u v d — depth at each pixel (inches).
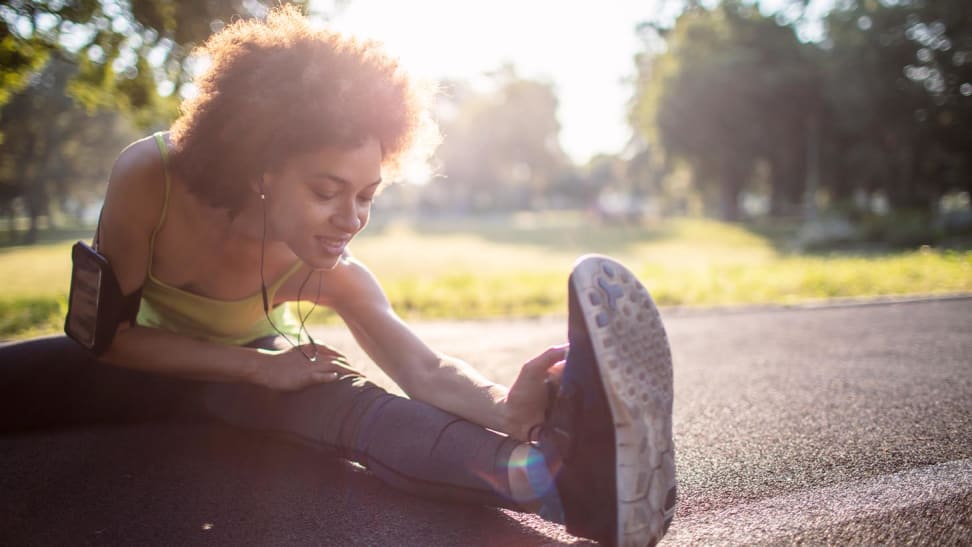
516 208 3053.6
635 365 50.6
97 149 1257.4
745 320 214.1
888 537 57.1
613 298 50.1
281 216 60.6
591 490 50.9
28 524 62.6
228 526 61.4
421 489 62.6
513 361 148.6
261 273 72.5
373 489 69.6
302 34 59.5
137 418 91.7
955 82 1025.5
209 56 64.1
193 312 78.9
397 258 619.2
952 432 89.0
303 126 56.2
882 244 743.7
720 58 1368.1
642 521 50.4
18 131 1050.1
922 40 1035.3
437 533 59.4
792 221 1492.4
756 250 746.8
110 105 309.0
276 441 83.5
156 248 72.2
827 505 64.6
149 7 245.8
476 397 64.1
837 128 1326.3
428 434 61.6
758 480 72.6
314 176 58.1
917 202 1146.7
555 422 52.9
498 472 56.7
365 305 76.0
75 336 74.7
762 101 1365.7
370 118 57.9
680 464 78.6
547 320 225.5
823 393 112.9
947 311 219.1
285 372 73.0
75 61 263.3
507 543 57.5
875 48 1054.4
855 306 240.7
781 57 1389.0
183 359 74.6
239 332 83.7
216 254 72.6
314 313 226.7
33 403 88.5
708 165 1592.0
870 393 112.0
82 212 2005.4
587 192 3592.5
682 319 220.5
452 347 169.2
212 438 87.0
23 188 1256.8
